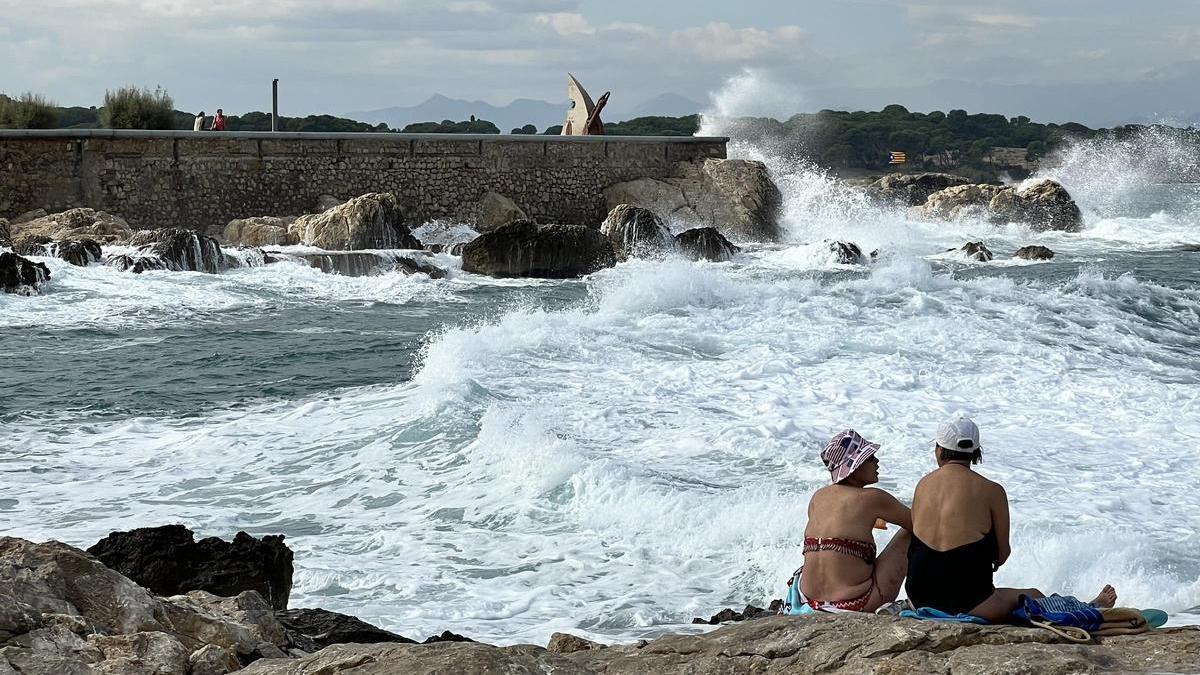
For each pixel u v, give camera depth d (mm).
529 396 14227
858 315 20594
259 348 18500
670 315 20375
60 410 14031
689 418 13312
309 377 16094
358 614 8062
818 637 4633
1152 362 17250
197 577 7516
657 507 10039
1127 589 8250
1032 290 23953
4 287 23219
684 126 119000
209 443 12430
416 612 8109
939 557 5250
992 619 5164
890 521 5773
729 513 9812
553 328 18625
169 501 10586
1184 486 10945
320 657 4516
